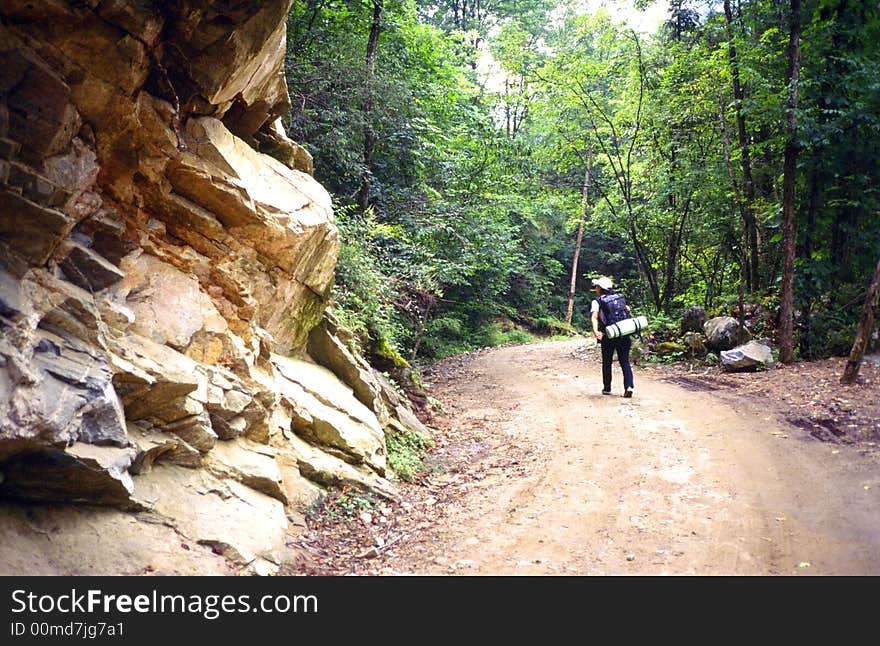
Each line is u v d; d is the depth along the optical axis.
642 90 16.67
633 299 23.03
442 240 15.19
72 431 3.66
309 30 12.77
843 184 12.29
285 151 7.48
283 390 6.05
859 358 9.58
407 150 14.34
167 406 4.52
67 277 4.40
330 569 4.48
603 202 20.70
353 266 9.36
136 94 4.75
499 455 7.61
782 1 12.51
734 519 5.40
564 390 11.32
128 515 3.99
